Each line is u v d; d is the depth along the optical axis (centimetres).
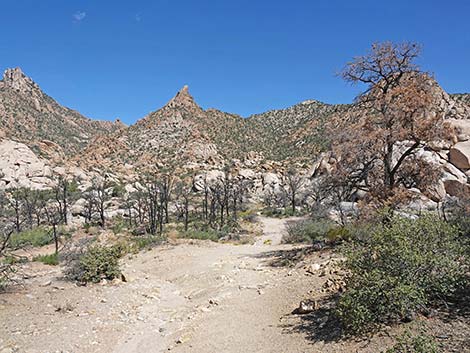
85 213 4562
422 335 558
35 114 14650
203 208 4797
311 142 9662
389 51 1472
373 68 1497
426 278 705
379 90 1485
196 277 1472
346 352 628
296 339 725
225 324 879
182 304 1156
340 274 1012
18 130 12250
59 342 808
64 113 18900
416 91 1332
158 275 1648
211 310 1010
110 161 10756
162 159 11044
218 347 754
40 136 12662
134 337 874
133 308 1093
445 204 1756
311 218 2622
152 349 805
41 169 6881
